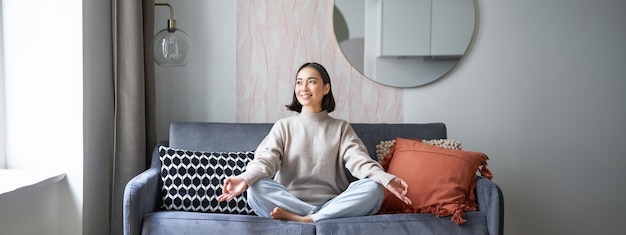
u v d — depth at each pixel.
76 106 2.42
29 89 2.45
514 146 2.97
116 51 2.59
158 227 2.05
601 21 2.94
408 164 2.33
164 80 2.93
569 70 2.95
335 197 2.16
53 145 2.45
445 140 2.54
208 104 2.94
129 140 2.56
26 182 2.15
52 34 2.42
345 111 2.94
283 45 2.92
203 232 2.04
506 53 2.94
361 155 2.25
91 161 2.52
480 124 2.96
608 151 2.97
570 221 3.00
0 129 2.44
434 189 2.22
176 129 2.58
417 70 2.91
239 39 2.91
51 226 2.40
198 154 2.35
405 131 2.63
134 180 2.11
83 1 2.41
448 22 2.90
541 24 2.94
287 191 2.15
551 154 2.98
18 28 2.44
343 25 2.90
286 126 2.36
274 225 2.04
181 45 2.50
